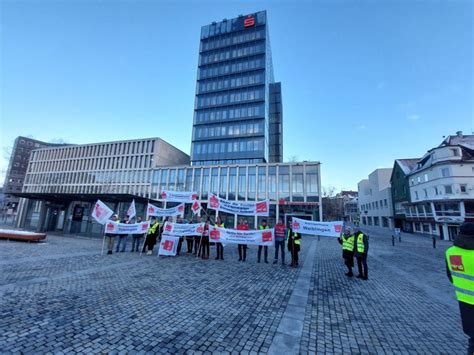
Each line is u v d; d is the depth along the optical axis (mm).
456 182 32531
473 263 2973
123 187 48250
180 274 8461
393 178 50219
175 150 54625
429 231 36625
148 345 3781
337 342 4117
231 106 52281
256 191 38250
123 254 12320
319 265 11078
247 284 7465
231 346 3850
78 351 3525
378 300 6375
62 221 25828
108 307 5270
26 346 3584
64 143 77750
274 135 64750
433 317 5316
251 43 54750
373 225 63000
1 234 15305
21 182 80875
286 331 4453
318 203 35031
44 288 6328
